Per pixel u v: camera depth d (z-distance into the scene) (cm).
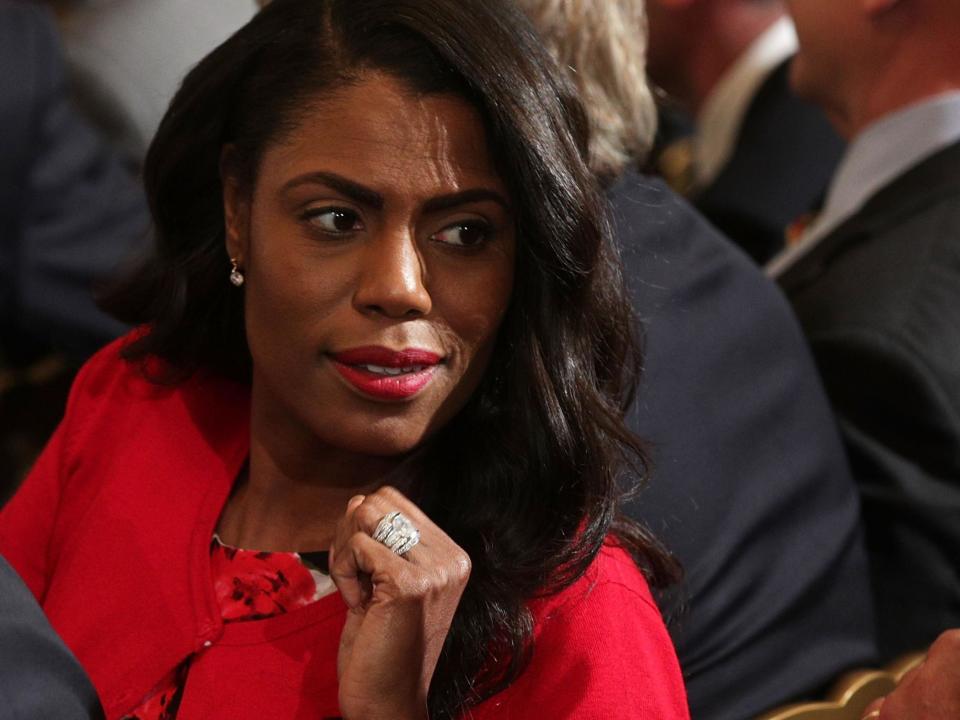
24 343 874
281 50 391
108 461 488
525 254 395
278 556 432
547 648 398
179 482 463
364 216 383
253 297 408
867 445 585
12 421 873
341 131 377
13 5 874
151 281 480
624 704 388
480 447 414
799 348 573
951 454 574
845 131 721
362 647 364
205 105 418
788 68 912
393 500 379
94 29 930
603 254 409
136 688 429
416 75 375
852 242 645
